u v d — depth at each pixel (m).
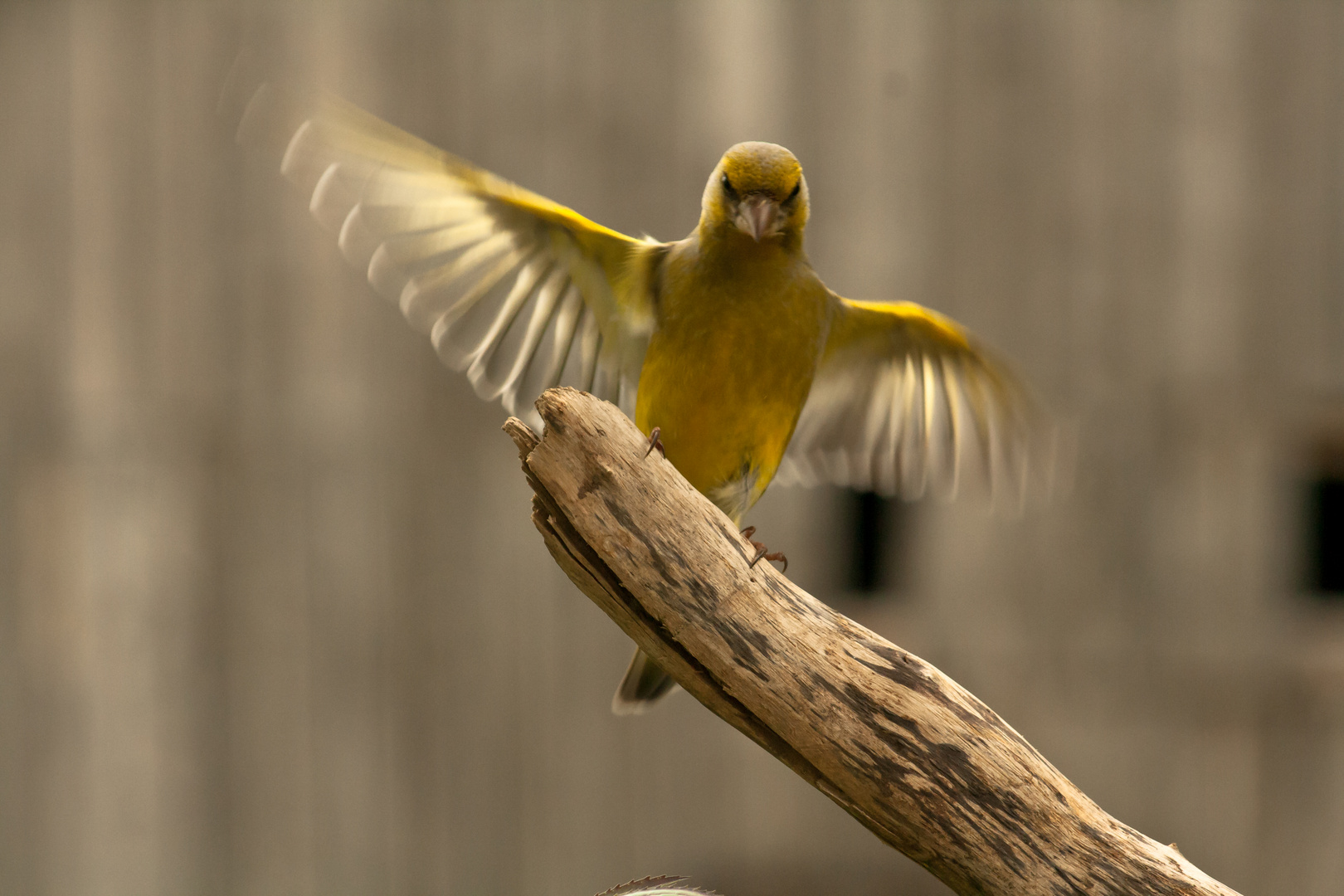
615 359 6.54
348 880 11.14
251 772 11.11
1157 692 10.98
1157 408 10.90
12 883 10.99
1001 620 11.00
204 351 10.96
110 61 10.76
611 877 11.14
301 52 10.72
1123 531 10.94
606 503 4.99
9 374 10.91
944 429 7.29
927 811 4.90
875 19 10.77
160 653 11.05
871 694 4.94
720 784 11.20
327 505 11.05
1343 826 10.84
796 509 11.05
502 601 11.13
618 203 10.80
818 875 11.10
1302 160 10.76
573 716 11.15
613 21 10.79
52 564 10.99
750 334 6.05
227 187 10.87
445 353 6.11
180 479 10.99
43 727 11.02
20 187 10.80
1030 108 10.79
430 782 11.16
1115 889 4.80
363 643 11.10
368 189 5.60
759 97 10.80
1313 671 10.86
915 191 10.82
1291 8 10.71
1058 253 10.82
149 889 11.05
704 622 5.00
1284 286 10.83
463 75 10.75
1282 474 10.99
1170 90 10.75
